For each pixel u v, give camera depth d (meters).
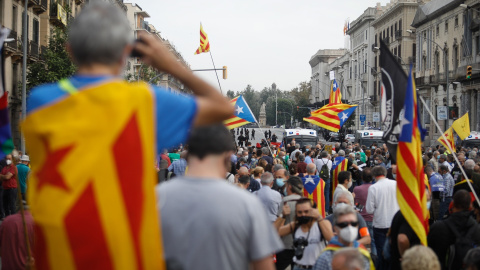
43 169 2.25
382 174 10.41
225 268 2.90
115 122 2.26
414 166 7.06
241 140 65.06
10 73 36.97
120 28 2.40
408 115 7.10
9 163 17.30
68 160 2.20
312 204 7.38
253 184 13.20
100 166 2.23
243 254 2.94
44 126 2.23
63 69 34.91
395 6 87.06
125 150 2.26
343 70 128.38
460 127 24.62
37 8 40.47
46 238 2.21
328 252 5.99
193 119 2.45
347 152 28.67
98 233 2.21
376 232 10.32
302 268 7.34
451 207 9.19
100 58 2.37
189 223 2.94
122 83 2.32
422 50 76.44
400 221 7.55
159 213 3.00
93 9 2.41
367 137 49.50
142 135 2.30
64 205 2.18
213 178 3.08
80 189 2.20
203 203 2.95
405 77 7.89
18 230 7.41
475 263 5.39
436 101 71.62
